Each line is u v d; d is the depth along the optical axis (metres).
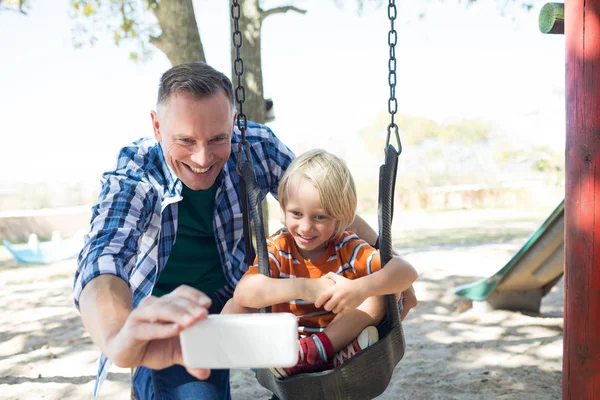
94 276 1.48
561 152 23.45
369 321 1.91
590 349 2.43
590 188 2.38
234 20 2.08
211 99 1.78
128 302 1.41
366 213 19.45
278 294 1.77
